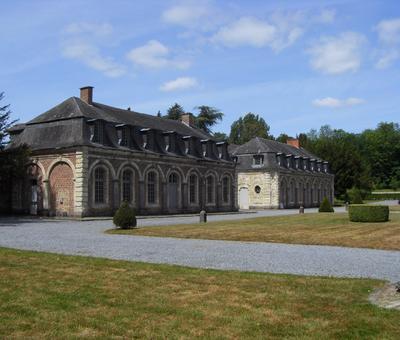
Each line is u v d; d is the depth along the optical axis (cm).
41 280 847
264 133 9000
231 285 798
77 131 2984
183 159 3741
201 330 559
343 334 540
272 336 536
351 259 1127
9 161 2878
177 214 3634
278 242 1516
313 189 6059
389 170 10538
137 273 907
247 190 5231
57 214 2994
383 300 695
